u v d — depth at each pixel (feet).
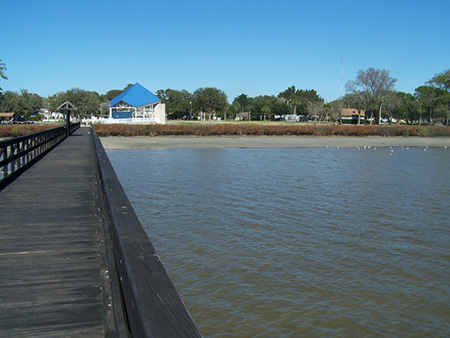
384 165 78.69
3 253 14.38
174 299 5.16
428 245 28.63
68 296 10.79
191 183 52.44
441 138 181.78
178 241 28.63
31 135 40.01
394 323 18.37
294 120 375.66
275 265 24.49
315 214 36.91
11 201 23.31
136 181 53.78
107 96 485.56
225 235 30.14
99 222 18.44
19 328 9.03
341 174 63.82
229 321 18.29
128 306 6.01
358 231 31.73
